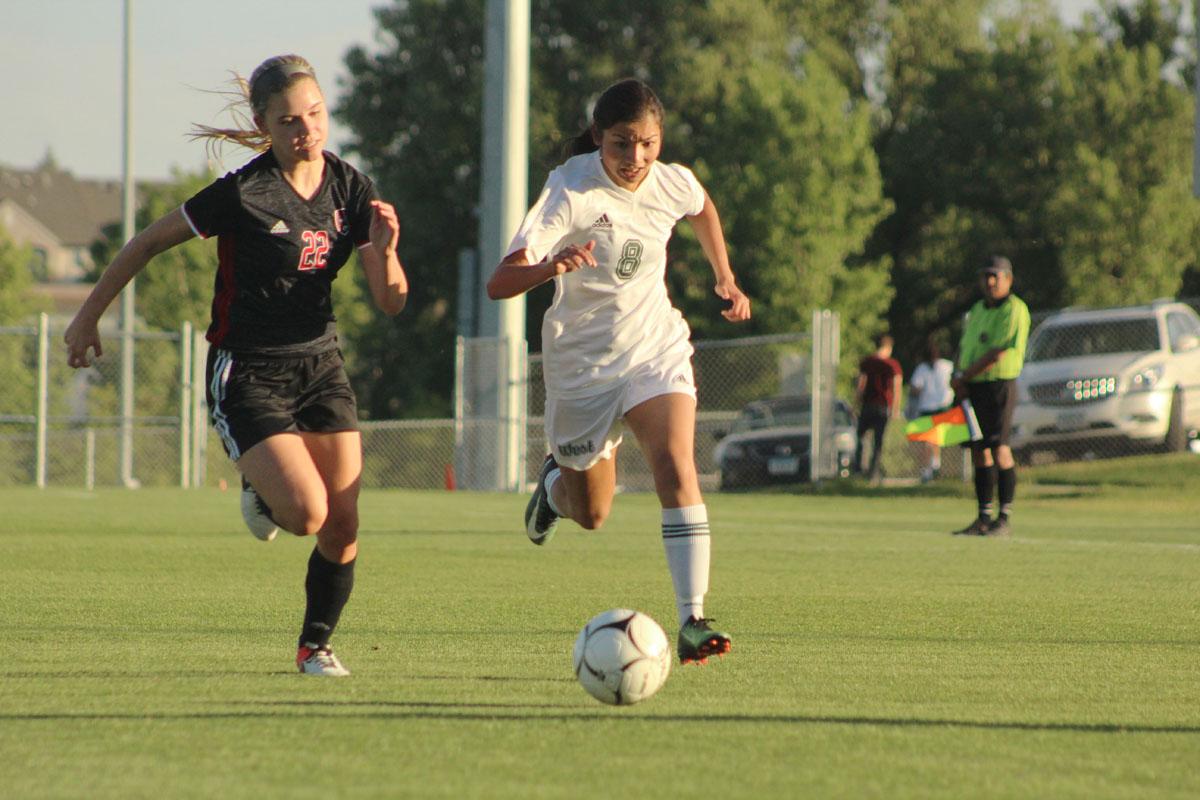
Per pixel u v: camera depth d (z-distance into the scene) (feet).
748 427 312.09
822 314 272.31
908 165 613.11
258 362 66.08
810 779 45.32
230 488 299.99
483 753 48.80
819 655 74.74
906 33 634.02
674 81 568.82
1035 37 598.75
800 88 512.22
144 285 463.01
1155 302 282.36
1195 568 129.49
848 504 237.86
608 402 70.64
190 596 101.50
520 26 310.04
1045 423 265.95
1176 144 531.50
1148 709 58.95
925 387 290.35
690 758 48.24
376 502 243.19
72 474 372.58
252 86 64.69
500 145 307.99
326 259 66.44
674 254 529.04
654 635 58.23
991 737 52.44
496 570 124.26
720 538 165.37
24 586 107.76
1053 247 585.22
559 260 64.75
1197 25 255.29
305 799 42.22
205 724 53.52
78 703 57.93
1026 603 100.99
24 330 301.02
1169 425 264.72
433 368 605.31
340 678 65.36
